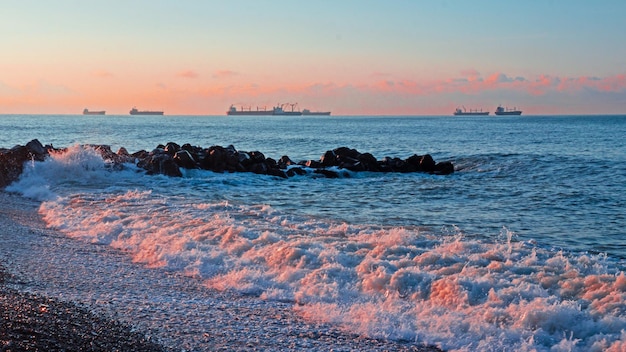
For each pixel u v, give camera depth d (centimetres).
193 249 1372
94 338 779
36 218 1841
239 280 1157
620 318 876
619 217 2014
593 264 1209
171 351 791
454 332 887
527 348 825
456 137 8394
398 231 1590
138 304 999
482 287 1030
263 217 1814
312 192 2688
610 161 3650
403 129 12169
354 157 3828
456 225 1853
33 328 766
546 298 966
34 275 1147
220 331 884
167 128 12319
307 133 10144
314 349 830
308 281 1126
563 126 13525
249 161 3438
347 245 1367
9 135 8138
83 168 2867
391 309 979
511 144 6556
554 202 2350
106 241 1523
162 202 2078
